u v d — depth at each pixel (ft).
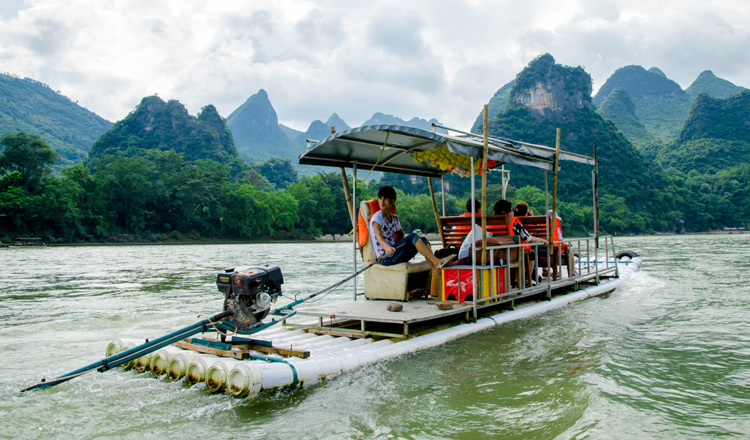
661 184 509.35
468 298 20.38
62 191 201.16
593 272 31.99
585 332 19.26
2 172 203.10
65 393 12.95
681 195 497.46
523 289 23.06
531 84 574.97
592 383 12.92
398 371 14.37
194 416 11.22
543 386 12.87
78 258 95.91
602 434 9.76
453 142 18.34
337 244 228.84
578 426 10.19
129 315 25.85
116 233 225.15
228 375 12.62
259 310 14.46
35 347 18.74
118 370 15.20
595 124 539.29
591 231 384.68
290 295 33.47
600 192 461.78
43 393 12.95
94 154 487.20
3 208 184.55
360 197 197.88
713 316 22.86
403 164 25.07
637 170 508.53
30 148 202.90
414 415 11.04
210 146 485.56
